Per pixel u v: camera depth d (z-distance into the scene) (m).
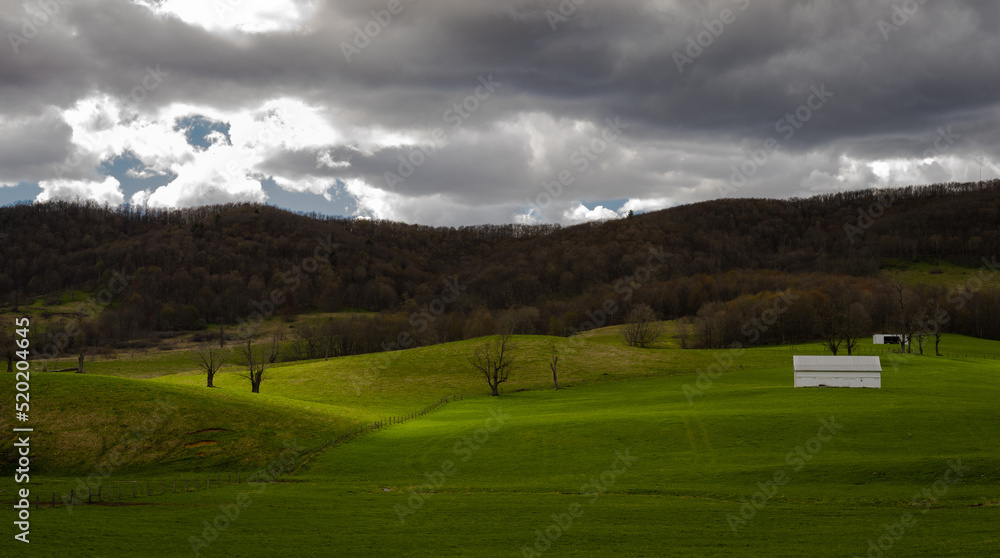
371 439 79.25
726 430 72.44
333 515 46.84
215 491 55.88
